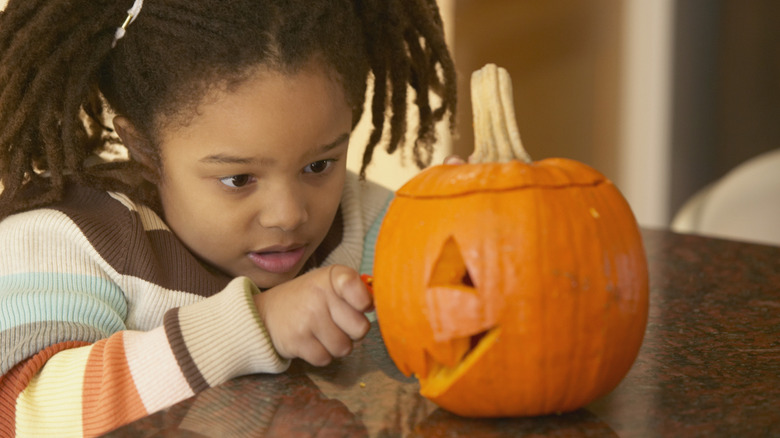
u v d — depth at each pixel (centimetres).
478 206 60
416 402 66
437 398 63
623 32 330
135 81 106
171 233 109
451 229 61
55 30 105
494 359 60
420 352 63
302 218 103
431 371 64
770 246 128
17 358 88
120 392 81
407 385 70
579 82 332
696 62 325
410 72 129
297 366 77
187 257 108
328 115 103
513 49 320
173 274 107
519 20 318
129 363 82
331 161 107
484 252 59
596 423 61
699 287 101
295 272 113
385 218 68
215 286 109
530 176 62
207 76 99
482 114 67
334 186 108
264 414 63
